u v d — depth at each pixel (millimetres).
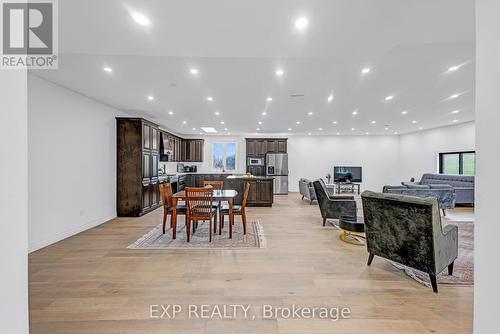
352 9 1829
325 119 6836
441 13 1881
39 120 3467
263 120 6965
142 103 5000
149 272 2730
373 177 10336
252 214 5918
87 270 2781
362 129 8773
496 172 1021
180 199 3963
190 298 2213
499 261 1009
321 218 5469
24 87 914
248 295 2264
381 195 2600
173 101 4871
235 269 2812
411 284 2469
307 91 4211
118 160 5465
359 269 2814
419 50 2678
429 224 2246
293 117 6539
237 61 2971
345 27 2080
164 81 3668
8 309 863
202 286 2424
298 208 6695
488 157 1053
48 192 3623
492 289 1032
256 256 3213
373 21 1989
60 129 3855
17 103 891
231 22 1995
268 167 9672
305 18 1940
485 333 1058
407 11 1854
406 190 5488
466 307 2082
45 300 2178
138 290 2346
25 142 919
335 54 2627
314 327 1836
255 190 6957
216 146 10258
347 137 10367
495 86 1027
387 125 7883
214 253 3318
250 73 3371
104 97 4527
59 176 3834
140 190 5512
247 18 1939
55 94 3748
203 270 2785
